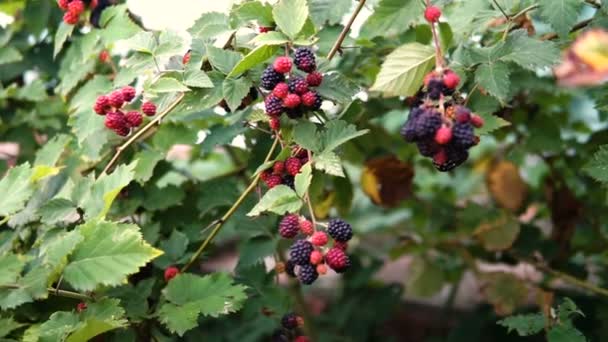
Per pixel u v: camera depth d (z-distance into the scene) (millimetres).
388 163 1166
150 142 1054
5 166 1096
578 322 1177
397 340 1537
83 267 810
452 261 1364
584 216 1204
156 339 916
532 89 1102
